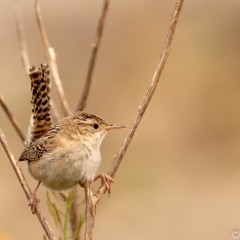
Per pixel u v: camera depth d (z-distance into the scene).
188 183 15.51
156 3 19.89
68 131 7.07
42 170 7.03
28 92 17.77
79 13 20.47
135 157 16.20
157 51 18.89
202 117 17.47
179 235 13.60
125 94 18.19
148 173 15.75
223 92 17.81
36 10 7.92
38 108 7.05
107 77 18.61
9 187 15.17
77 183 7.16
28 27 19.73
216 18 19.73
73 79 18.83
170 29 6.06
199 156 16.67
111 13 19.97
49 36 19.91
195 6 20.14
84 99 7.88
